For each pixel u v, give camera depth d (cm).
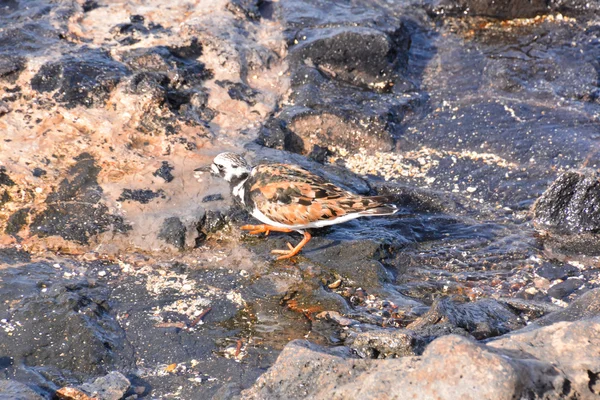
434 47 1383
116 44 1158
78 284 811
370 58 1241
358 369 589
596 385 554
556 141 1143
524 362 546
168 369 712
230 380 696
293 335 768
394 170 1102
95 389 655
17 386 632
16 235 877
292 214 853
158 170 972
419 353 684
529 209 1023
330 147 1142
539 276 892
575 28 1412
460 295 847
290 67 1226
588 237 964
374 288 847
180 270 862
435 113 1218
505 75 1279
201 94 1112
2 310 761
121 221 902
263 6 1352
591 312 757
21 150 969
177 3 1282
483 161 1120
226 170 905
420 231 973
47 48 1117
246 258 885
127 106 1053
